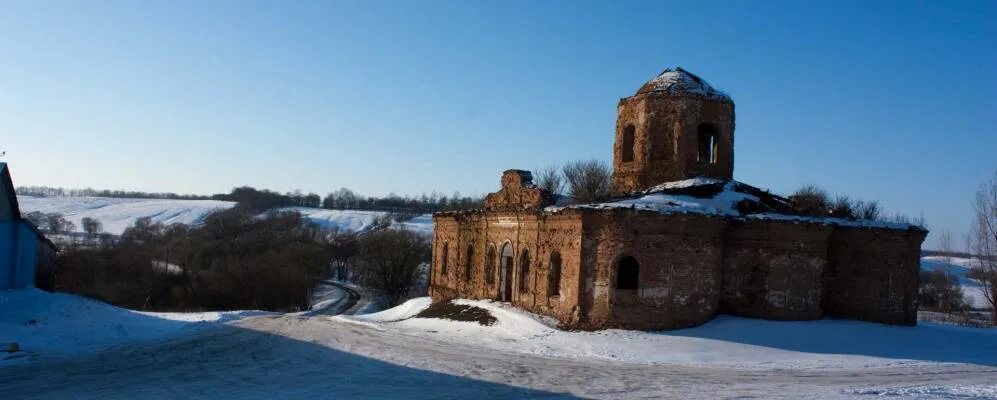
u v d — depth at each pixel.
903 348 26.97
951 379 21.27
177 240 93.69
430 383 19.12
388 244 78.50
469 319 32.09
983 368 23.70
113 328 30.33
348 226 133.00
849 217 33.50
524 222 33.69
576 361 23.02
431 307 38.19
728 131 34.16
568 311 28.83
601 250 27.98
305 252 80.00
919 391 18.17
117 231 137.25
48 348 25.28
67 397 17.27
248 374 20.52
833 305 32.12
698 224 28.14
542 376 20.19
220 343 27.08
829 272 32.31
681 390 18.28
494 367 21.61
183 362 22.67
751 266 29.47
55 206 174.25
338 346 25.92
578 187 46.00
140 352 24.83
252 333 30.25
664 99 33.62
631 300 27.52
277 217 127.50
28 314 29.42
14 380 19.45
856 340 27.28
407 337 28.36
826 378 20.84
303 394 17.62
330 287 90.31
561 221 30.03
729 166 34.19
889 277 31.81
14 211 35.25
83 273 68.56
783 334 27.03
